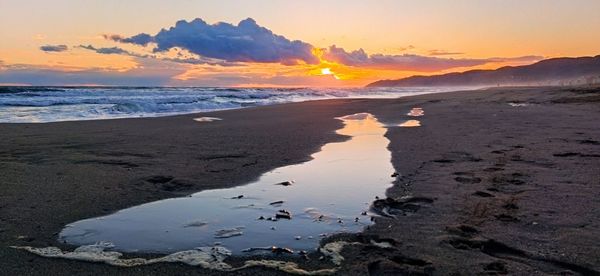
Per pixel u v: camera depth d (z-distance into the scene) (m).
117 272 3.65
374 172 7.32
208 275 3.60
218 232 4.61
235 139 11.06
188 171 7.38
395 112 19.56
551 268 3.53
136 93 35.25
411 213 5.07
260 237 4.46
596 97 21.73
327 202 5.67
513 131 11.23
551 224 4.43
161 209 5.41
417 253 3.91
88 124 14.32
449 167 7.29
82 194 5.98
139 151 9.18
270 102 29.27
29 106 21.12
